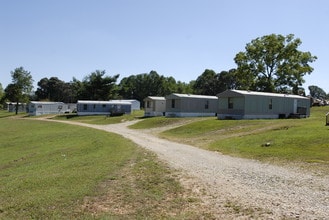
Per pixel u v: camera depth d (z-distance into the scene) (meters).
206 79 104.88
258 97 33.91
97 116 56.91
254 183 9.49
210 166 12.17
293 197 8.00
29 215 7.26
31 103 70.62
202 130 26.38
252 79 55.09
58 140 25.20
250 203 7.62
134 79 117.44
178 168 11.75
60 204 7.85
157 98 50.28
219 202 7.79
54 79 129.75
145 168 11.79
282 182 9.53
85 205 7.78
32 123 46.47
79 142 22.72
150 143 20.06
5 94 87.75
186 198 8.18
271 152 14.64
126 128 34.06
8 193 9.26
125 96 114.94
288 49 52.59
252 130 22.88
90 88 80.12
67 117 58.19
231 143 18.25
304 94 60.34
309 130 19.05
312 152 13.87
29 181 10.45
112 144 19.53
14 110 91.00
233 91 33.72
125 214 7.19
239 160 13.56
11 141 27.44
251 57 54.97
